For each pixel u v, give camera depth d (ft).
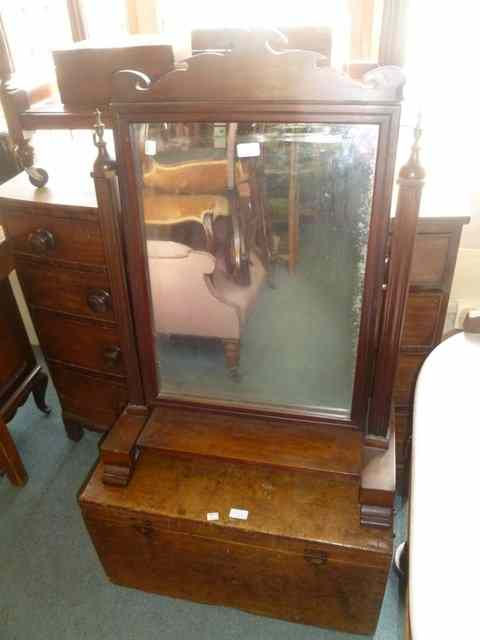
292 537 3.34
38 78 4.08
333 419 3.54
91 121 3.79
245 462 3.60
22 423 5.88
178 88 2.74
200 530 3.50
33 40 5.08
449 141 4.61
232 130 2.83
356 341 3.28
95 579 4.37
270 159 2.87
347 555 3.32
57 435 5.71
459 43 4.34
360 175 2.77
